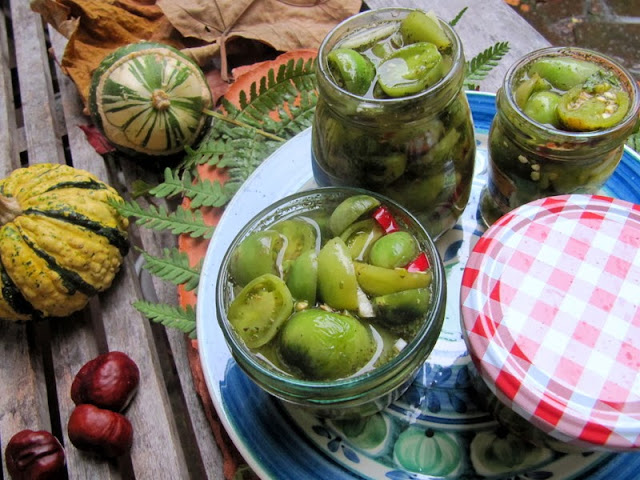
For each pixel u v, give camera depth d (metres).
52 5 0.43
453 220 0.30
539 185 0.28
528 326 0.23
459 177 0.28
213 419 0.33
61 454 0.33
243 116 0.40
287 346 0.22
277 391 0.23
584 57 0.28
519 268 0.25
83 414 0.32
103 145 0.44
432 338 0.23
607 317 0.23
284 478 0.26
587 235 0.25
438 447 0.26
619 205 0.26
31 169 0.36
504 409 0.25
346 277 0.23
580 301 0.24
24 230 0.34
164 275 0.34
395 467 0.26
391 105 0.23
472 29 0.44
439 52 0.25
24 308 0.35
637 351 0.22
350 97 0.24
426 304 0.23
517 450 0.26
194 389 0.35
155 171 0.44
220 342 0.29
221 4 0.45
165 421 0.34
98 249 0.35
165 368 0.46
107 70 0.40
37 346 0.38
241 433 0.27
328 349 0.22
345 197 0.26
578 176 0.27
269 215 0.26
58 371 0.36
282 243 0.25
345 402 0.23
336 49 0.26
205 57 0.46
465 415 0.27
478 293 0.24
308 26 0.46
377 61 0.26
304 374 0.22
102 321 0.40
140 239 0.46
